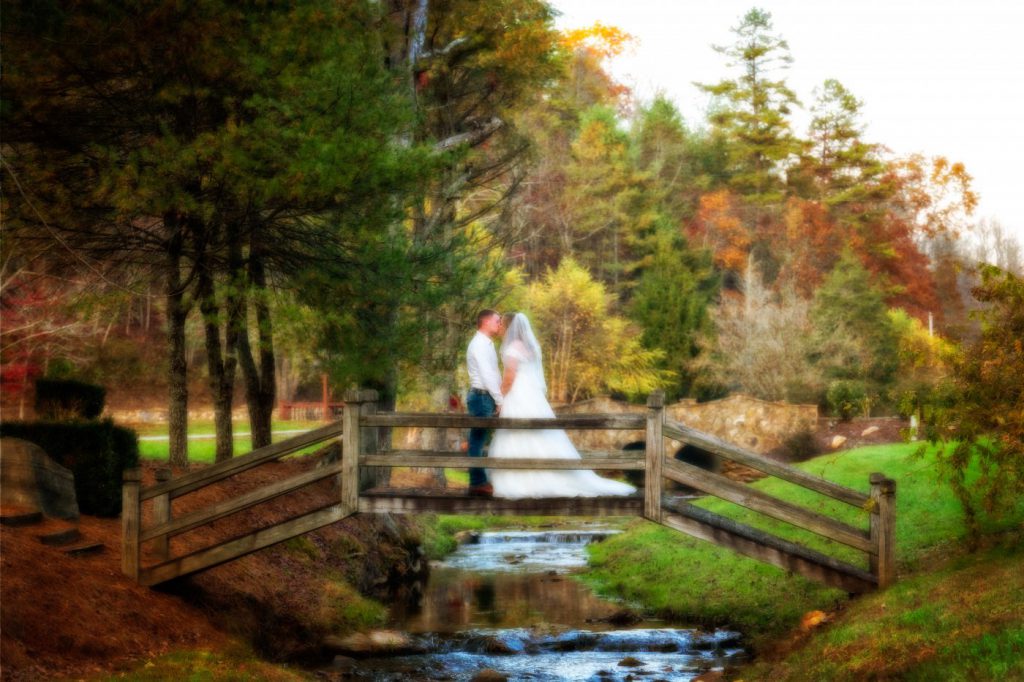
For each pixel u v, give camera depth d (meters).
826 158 72.81
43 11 11.25
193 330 23.22
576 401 50.78
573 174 63.28
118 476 12.89
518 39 23.16
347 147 11.89
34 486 11.20
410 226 22.08
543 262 63.69
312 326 13.67
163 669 8.47
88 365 29.23
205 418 50.38
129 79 12.97
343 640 12.20
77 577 9.73
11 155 12.33
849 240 62.06
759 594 13.80
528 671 11.11
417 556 19.23
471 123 22.23
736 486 10.80
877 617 9.20
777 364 46.38
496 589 17.55
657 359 51.84
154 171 11.82
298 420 52.69
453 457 10.54
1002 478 9.88
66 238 13.70
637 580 17.22
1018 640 6.87
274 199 12.73
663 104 75.50
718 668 10.90
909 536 13.00
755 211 69.56
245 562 13.15
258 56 12.28
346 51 13.05
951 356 10.28
